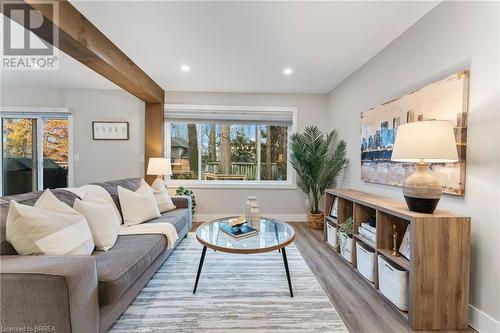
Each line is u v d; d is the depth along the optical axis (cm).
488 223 150
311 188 386
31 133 410
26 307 105
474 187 158
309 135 391
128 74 282
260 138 439
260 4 188
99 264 147
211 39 242
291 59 288
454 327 156
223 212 422
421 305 154
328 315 166
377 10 194
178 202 324
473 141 159
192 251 276
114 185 264
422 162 173
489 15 149
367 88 294
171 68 315
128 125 414
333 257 267
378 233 198
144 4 187
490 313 148
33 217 134
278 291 195
